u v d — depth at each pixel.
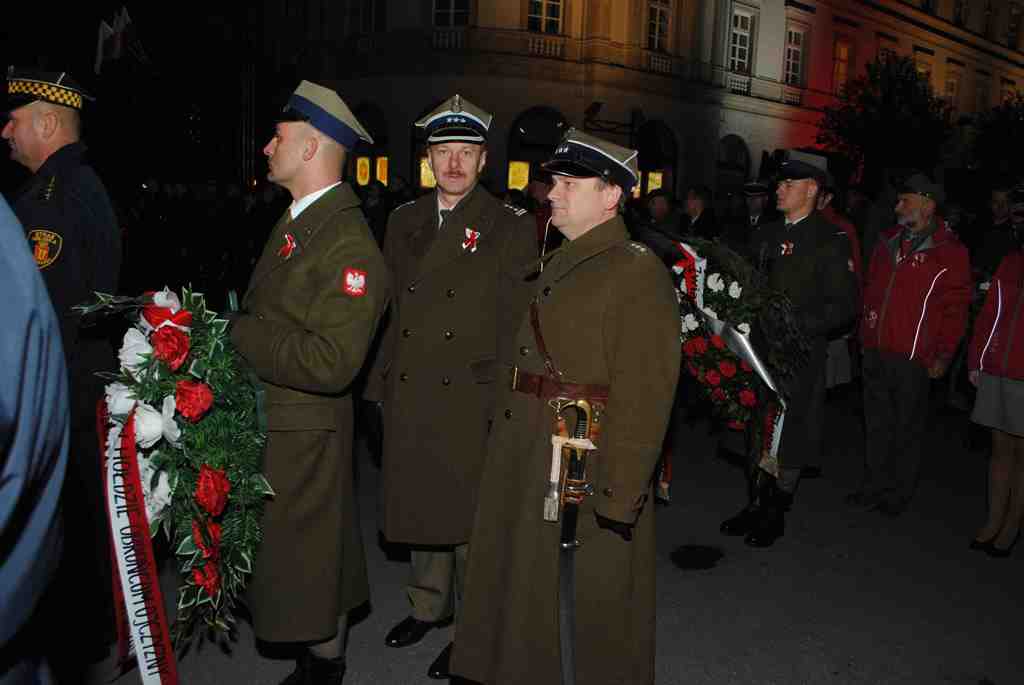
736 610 3.98
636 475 2.46
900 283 5.21
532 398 2.66
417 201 3.52
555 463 2.51
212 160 18.16
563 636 2.54
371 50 20.70
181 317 2.56
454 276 3.29
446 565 3.54
